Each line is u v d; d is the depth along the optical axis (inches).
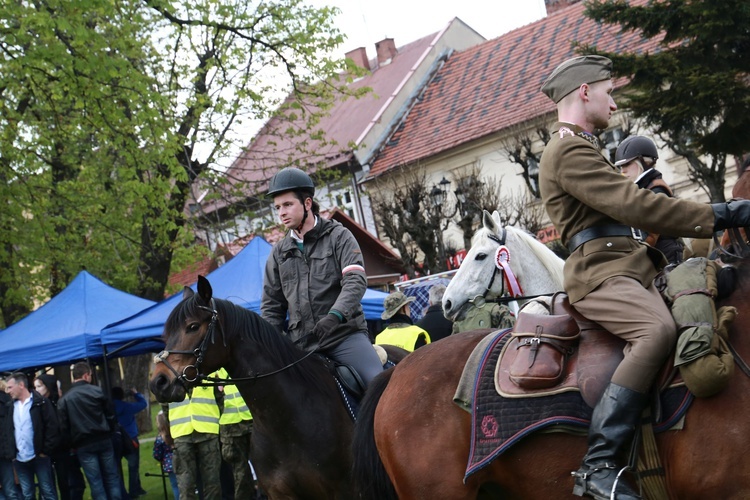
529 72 1050.7
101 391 395.9
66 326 441.4
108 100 587.5
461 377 145.7
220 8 729.6
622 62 553.6
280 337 197.2
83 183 677.3
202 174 754.2
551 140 143.6
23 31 531.8
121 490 399.9
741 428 121.3
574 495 133.6
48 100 594.6
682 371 124.7
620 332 132.1
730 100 534.6
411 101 1164.5
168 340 190.5
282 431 192.2
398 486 149.6
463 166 1002.1
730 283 132.0
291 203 206.7
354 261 203.0
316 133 817.5
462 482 142.7
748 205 126.0
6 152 583.5
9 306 732.7
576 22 1087.0
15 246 687.7
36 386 436.8
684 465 125.1
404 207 753.0
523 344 141.3
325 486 192.2
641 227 130.4
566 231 141.9
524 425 136.4
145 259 745.6
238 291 394.0
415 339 287.6
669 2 550.3
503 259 243.3
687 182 848.9
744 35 546.3
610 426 127.6
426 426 146.8
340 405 197.2
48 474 400.2
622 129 820.6
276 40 751.7
